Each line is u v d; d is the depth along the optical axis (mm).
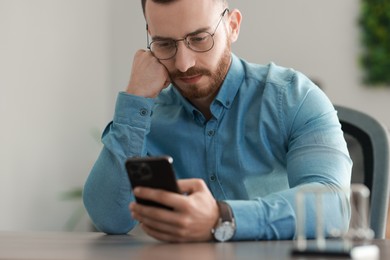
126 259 1056
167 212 1395
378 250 1227
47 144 4355
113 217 1880
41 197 4281
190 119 2053
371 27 4551
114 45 5023
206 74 1855
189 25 1786
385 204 1897
